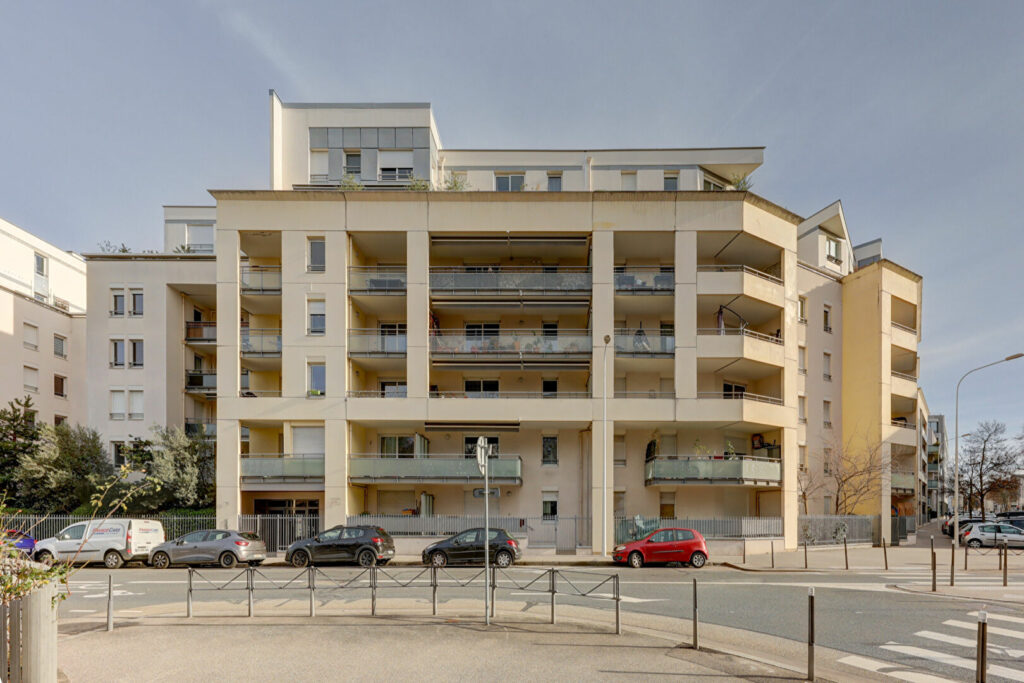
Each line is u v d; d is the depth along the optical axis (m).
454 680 8.27
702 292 27.98
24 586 7.62
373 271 29.16
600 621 12.20
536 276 28.83
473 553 21.92
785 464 29.36
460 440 30.11
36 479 29.55
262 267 29.98
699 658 9.30
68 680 8.30
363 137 33.28
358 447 28.73
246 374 32.31
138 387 34.00
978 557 26.14
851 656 9.82
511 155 35.03
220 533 22.19
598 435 27.39
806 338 35.78
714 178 36.03
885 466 34.78
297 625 11.48
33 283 41.44
